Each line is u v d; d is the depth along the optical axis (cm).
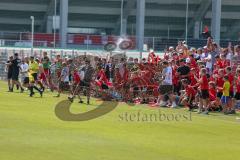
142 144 3594
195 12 16800
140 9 15288
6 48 11738
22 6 16312
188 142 3778
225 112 5966
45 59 8362
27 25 16950
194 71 6191
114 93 6819
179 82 6406
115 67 7162
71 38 14438
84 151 3234
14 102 6206
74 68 7225
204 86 5828
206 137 4056
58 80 7800
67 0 14862
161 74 6619
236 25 17188
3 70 11319
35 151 3170
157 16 16862
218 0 15338
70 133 3934
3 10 16400
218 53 7125
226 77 5959
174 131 4297
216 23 15375
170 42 13700
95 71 7044
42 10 16450
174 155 3247
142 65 6919
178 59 6644
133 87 6781
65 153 3147
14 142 3450
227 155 3328
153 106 6309
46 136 3747
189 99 6075
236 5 16612
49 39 14238
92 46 13750
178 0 16388
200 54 7100
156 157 3152
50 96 7238
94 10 16575
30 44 13488
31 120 4566
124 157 3100
